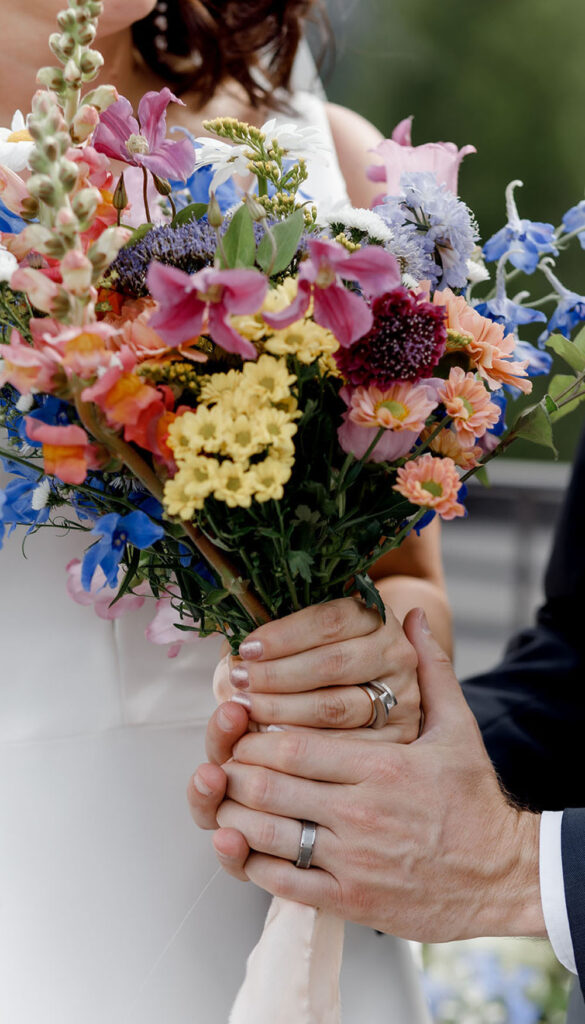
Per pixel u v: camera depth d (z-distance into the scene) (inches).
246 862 37.1
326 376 29.7
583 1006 45.5
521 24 277.3
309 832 35.9
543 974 95.3
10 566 41.5
